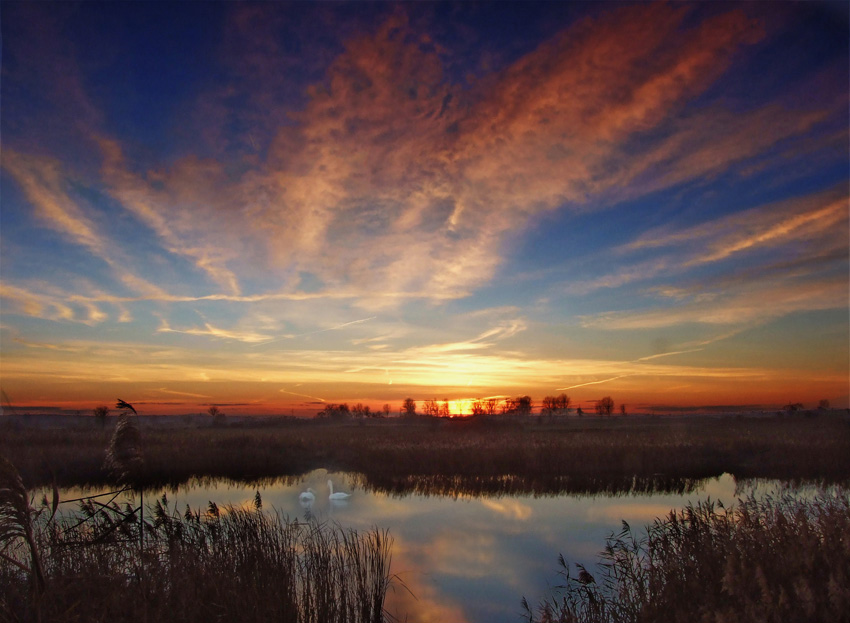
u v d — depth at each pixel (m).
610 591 8.79
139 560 7.70
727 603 6.08
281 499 17.30
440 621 7.81
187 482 21.23
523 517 14.88
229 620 6.51
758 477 22.33
